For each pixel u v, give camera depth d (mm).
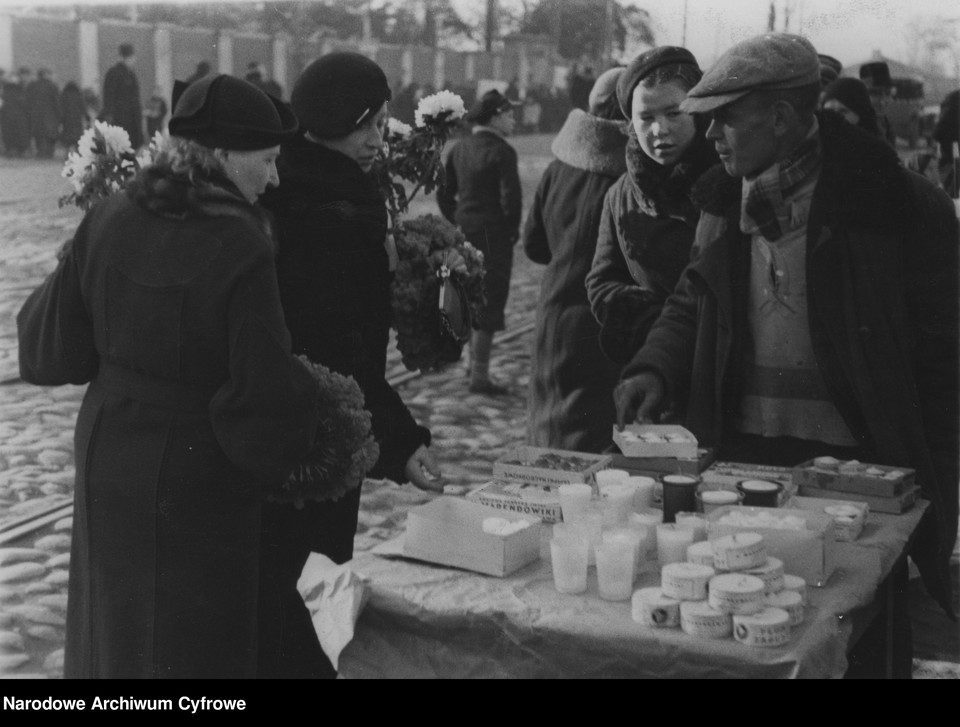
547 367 3412
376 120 2398
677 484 2332
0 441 4531
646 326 3178
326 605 2096
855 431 2721
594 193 3242
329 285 2338
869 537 2287
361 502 4020
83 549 2141
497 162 3791
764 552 1925
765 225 2709
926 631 2898
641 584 2055
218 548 2070
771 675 1746
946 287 2648
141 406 2062
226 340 2012
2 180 4586
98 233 2125
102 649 2111
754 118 2627
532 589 2043
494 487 2492
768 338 2781
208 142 2076
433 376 5273
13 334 5059
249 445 1975
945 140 2775
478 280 2570
